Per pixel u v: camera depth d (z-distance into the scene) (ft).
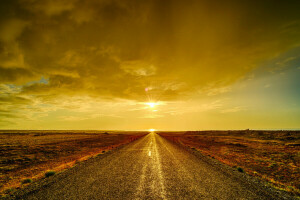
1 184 24.71
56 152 64.18
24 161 46.60
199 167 30.48
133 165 31.40
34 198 15.71
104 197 15.83
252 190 18.92
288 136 148.05
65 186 19.06
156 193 16.99
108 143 103.19
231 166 35.96
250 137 186.09
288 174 34.35
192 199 15.64
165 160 37.11
